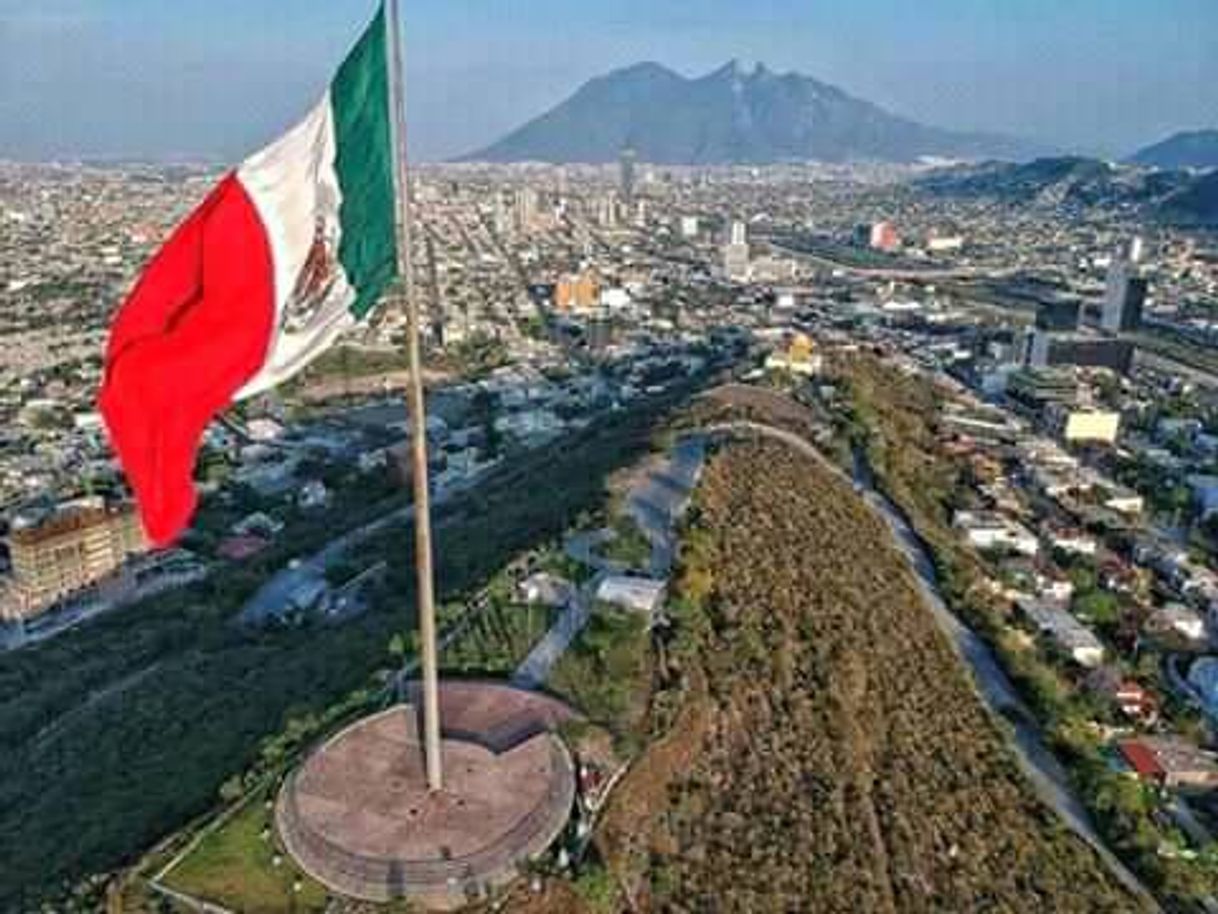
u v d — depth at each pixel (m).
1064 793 65.94
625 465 106.31
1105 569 110.56
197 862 39.25
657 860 42.81
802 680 61.50
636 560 73.44
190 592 111.00
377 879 36.84
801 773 52.31
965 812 56.69
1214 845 62.00
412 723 46.88
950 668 75.44
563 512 92.06
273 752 47.19
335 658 69.31
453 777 42.38
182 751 59.59
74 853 45.59
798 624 69.25
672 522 84.56
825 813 49.62
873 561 88.94
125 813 49.50
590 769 45.25
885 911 44.69
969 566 99.94
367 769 42.97
